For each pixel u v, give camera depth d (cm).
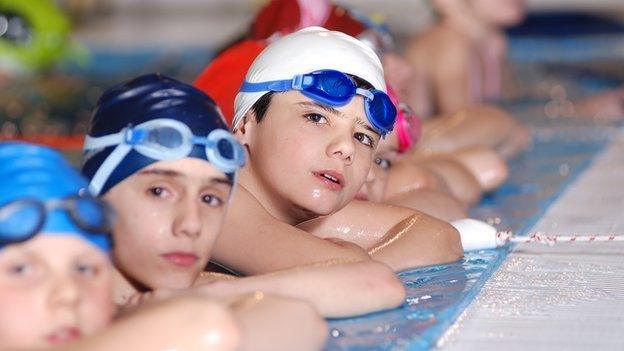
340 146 375
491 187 617
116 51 1363
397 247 419
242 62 492
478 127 719
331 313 339
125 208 316
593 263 432
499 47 928
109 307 274
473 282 395
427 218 437
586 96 1052
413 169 533
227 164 319
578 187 632
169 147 312
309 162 375
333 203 379
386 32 637
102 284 272
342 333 328
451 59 827
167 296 302
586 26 1529
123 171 317
